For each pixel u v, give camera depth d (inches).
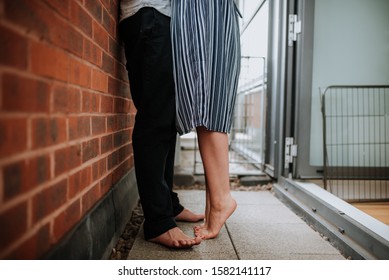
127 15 50.3
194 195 87.3
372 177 91.8
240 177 103.0
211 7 50.0
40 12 26.4
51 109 28.7
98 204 43.6
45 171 27.7
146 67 48.0
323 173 89.4
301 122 90.1
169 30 48.6
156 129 49.5
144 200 51.1
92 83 40.9
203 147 52.7
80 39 36.1
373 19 92.6
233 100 53.1
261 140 110.4
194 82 48.5
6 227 22.1
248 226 62.1
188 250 50.1
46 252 27.8
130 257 47.3
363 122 93.7
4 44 21.6
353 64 92.9
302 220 66.7
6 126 21.9
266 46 107.0
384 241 44.5
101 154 46.2
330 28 91.7
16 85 23.0
